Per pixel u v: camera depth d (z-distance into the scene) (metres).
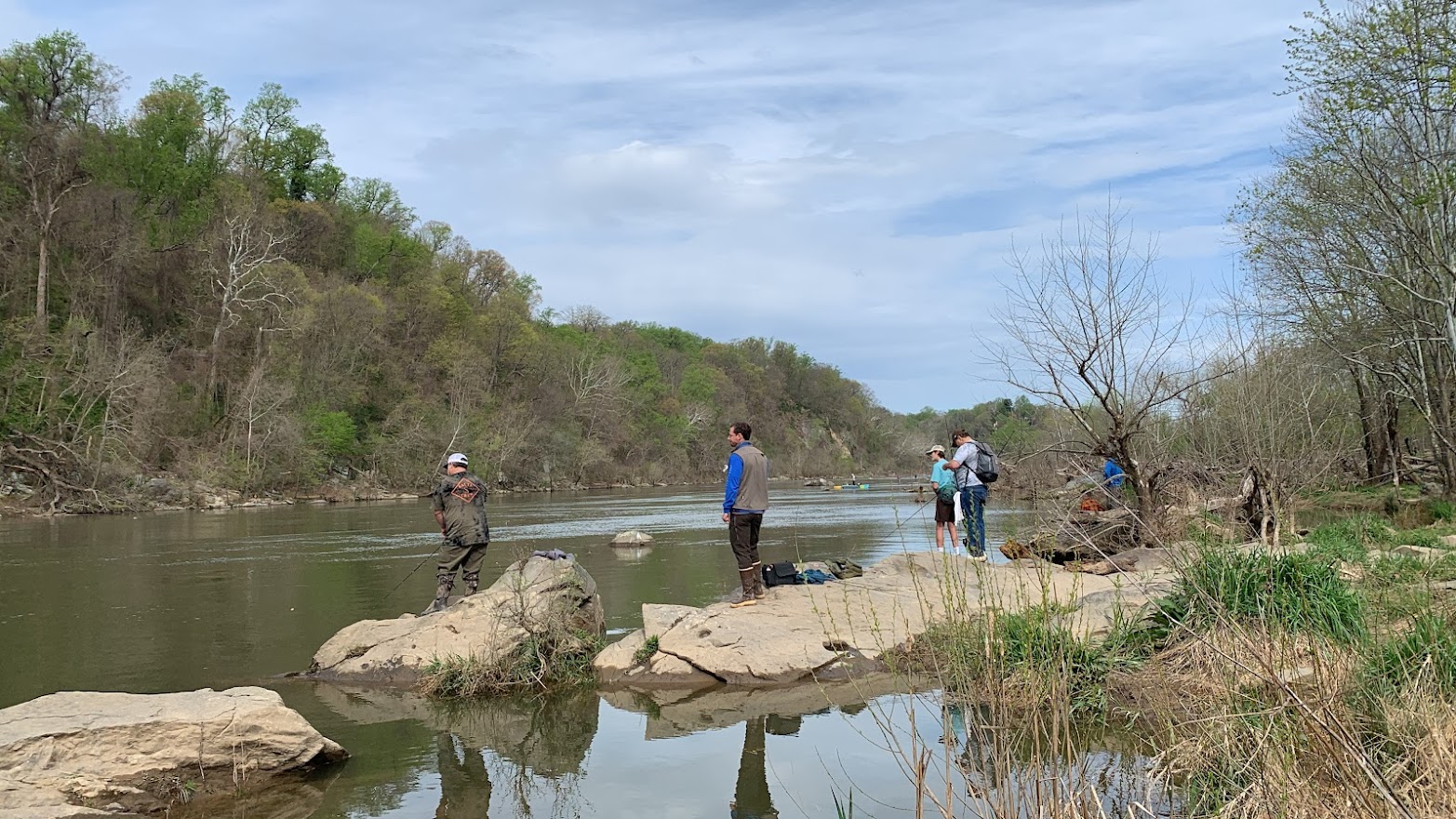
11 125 52.69
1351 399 26.53
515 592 8.89
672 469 89.25
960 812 4.64
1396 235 20.08
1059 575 10.12
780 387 120.75
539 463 71.75
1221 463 13.55
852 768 5.60
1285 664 5.18
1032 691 4.84
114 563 18.23
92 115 59.09
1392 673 5.20
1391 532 13.16
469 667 8.02
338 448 55.44
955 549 12.17
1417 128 18.80
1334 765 3.76
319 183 87.81
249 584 14.81
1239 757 4.30
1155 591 7.78
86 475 38.97
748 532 9.92
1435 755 3.87
